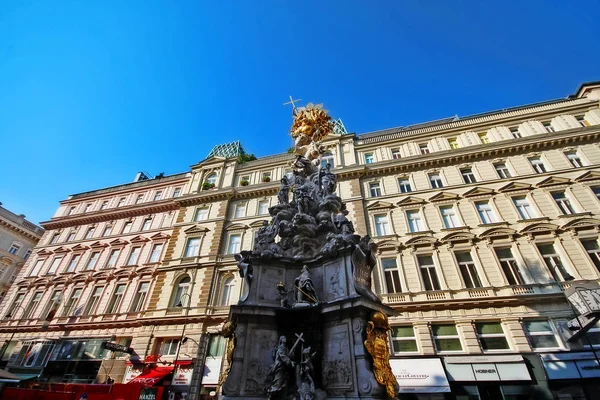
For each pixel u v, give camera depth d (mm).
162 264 28312
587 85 27828
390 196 26219
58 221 38062
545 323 17531
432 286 20766
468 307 18906
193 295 25156
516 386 15789
